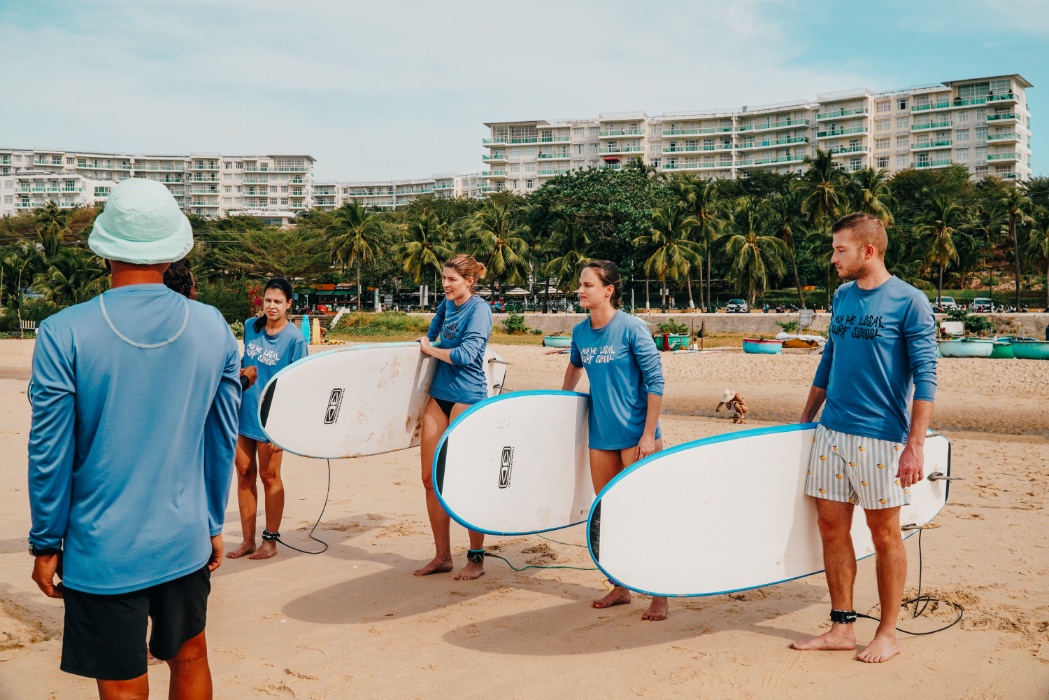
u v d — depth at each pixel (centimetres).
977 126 9944
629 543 308
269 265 6994
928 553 459
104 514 182
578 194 6294
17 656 305
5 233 10350
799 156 11094
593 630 340
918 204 7869
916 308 292
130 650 186
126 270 192
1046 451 891
